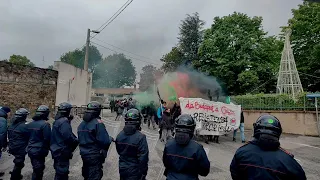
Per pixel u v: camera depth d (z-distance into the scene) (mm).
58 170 4656
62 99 17625
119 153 4070
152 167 6719
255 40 30219
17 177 5230
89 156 4363
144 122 18203
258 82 29312
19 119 5355
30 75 15305
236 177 2602
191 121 3131
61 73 17406
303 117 16219
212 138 12336
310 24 28078
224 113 11852
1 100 13844
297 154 9828
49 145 5078
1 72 13867
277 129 2367
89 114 4535
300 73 29359
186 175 3051
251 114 20125
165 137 10258
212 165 7289
